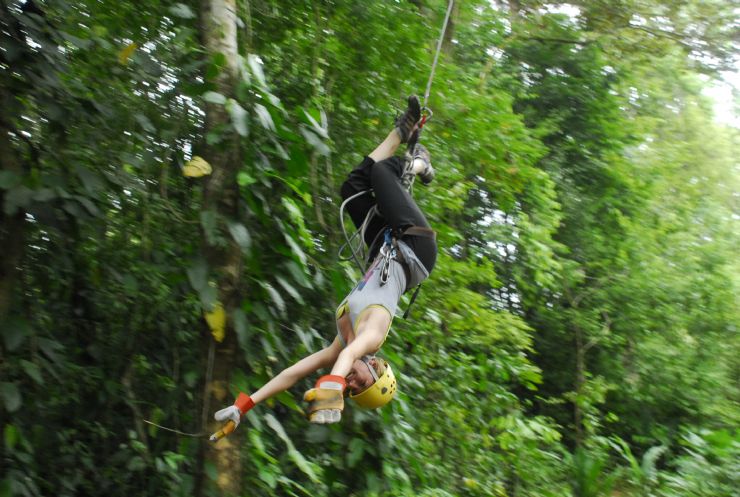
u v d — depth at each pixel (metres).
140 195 4.68
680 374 12.39
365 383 3.23
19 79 3.88
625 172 12.95
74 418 5.11
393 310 3.40
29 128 4.26
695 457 9.18
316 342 4.86
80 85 4.39
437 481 6.12
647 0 12.08
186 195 4.88
